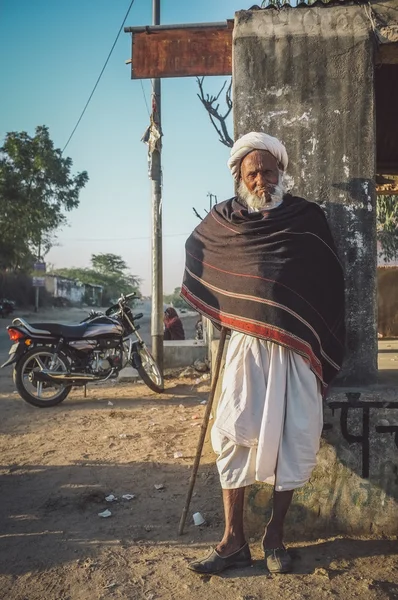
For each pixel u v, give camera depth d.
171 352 8.64
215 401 5.73
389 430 3.01
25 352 6.52
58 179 32.84
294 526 3.03
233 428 2.61
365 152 3.17
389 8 3.17
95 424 5.62
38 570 2.74
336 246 3.17
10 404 6.75
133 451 4.66
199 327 12.24
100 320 6.98
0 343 16.91
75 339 6.70
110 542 3.02
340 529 3.03
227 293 2.75
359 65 3.17
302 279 2.69
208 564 2.67
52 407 6.53
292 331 2.63
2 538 3.11
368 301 3.17
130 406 6.47
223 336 2.87
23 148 31.86
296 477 2.63
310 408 2.67
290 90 3.21
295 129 3.21
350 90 3.17
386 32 3.15
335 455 3.03
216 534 3.09
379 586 2.52
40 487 3.89
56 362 6.61
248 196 2.82
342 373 3.17
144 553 2.89
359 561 2.75
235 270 2.75
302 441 2.63
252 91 3.23
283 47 3.21
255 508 3.03
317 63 3.19
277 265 2.68
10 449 4.84
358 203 3.17
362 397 3.01
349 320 3.17
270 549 2.71
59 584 2.61
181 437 5.06
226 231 2.82
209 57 4.34
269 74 3.22
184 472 4.12
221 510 3.41
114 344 6.89
